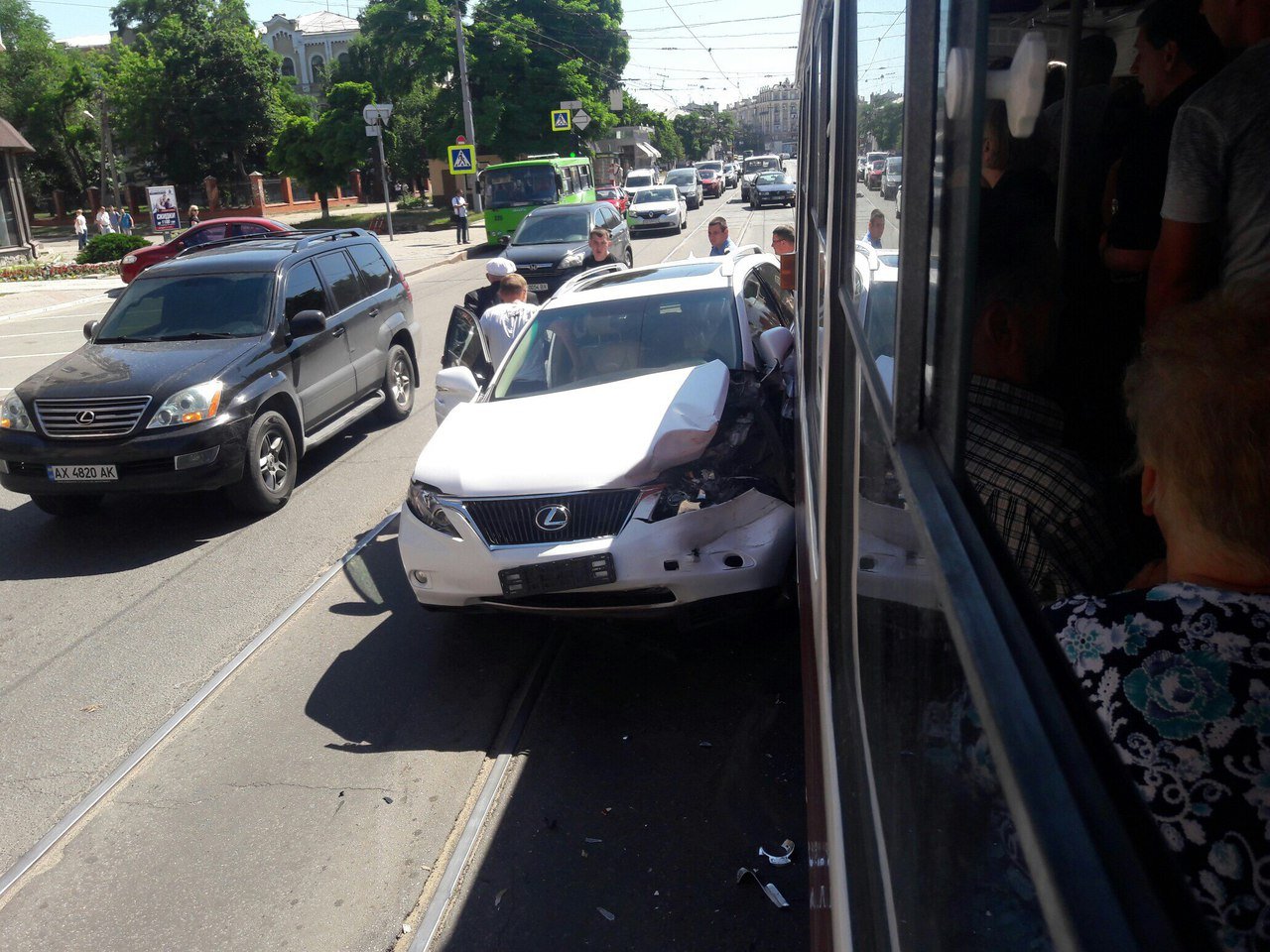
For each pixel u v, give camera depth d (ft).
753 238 91.09
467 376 18.67
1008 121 2.51
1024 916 1.96
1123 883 1.69
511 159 147.95
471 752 13.26
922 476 2.84
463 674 15.26
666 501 14.05
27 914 10.93
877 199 4.21
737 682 14.32
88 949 10.34
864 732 4.13
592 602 14.26
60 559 21.80
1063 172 7.58
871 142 4.52
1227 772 3.05
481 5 151.43
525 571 14.08
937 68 2.89
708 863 10.81
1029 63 2.33
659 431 14.52
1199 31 6.33
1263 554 3.23
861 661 4.34
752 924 9.90
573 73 148.66
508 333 23.52
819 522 7.66
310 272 28.09
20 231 98.99
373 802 12.35
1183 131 5.54
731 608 14.28
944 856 2.58
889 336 3.54
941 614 2.50
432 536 14.75
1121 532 5.18
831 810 5.32
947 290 2.76
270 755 13.56
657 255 83.35
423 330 50.42
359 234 32.14
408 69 155.43
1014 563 2.48
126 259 76.74
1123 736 3.20
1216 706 3.11
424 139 152.05
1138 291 6.88
